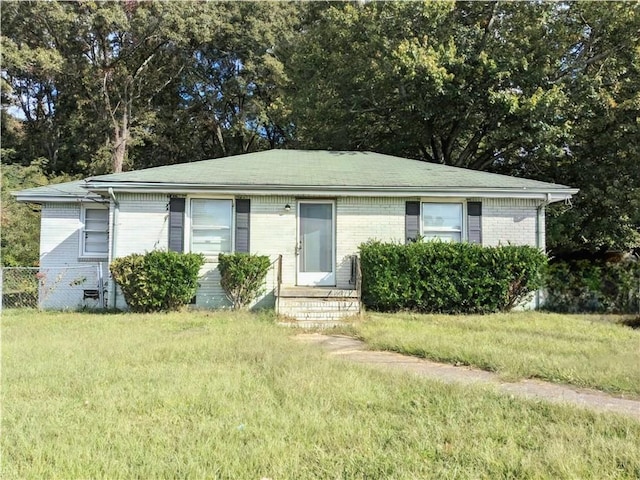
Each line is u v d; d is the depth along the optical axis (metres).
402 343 7.35
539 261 11.49
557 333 8.59
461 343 7.39
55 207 13.72
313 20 24.89
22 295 13.23
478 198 12.27
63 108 30.27
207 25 27.89
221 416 4.27
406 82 17.88
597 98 16.31
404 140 20.58
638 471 3.29
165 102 32.16
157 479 3.17
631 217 16.55
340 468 3.33
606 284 12.65
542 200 12.27
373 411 4.44
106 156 27.73
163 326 9.10
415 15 17.58
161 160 31.98
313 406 4.51
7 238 17.88
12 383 5.20
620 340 7.95
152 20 26.70
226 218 12.04
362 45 19.28
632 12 15.95
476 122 18.98
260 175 12.34
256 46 30.02
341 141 20.70
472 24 18.48
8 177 21.67
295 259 12.05
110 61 28.20
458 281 11.33
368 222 12.19
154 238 11.80
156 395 4.78
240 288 11.39
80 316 10.56
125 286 11.09
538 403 4.63
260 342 7.43
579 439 3.77
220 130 32.94
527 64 17.08
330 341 8.16
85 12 26.20
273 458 3.44
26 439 3.75
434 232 12.30
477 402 4.66
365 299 11.59
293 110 21.77
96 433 3.88
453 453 3.55
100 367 5.88
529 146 17.89
